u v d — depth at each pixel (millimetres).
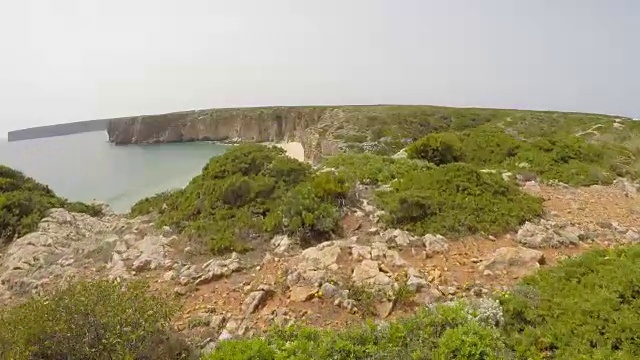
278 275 8195
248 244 10109
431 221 10203
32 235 12781
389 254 8523
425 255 8727
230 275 8547
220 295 7781
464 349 4926
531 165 15992
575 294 6258
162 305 5930
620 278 6297
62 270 10008
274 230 10625
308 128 68625
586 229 9992
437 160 18141
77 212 16766
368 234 10039
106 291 5641
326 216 10477
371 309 6777
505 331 5719
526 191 12828
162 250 10273
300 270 7973
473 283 7566
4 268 10898
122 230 13375
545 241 9180
